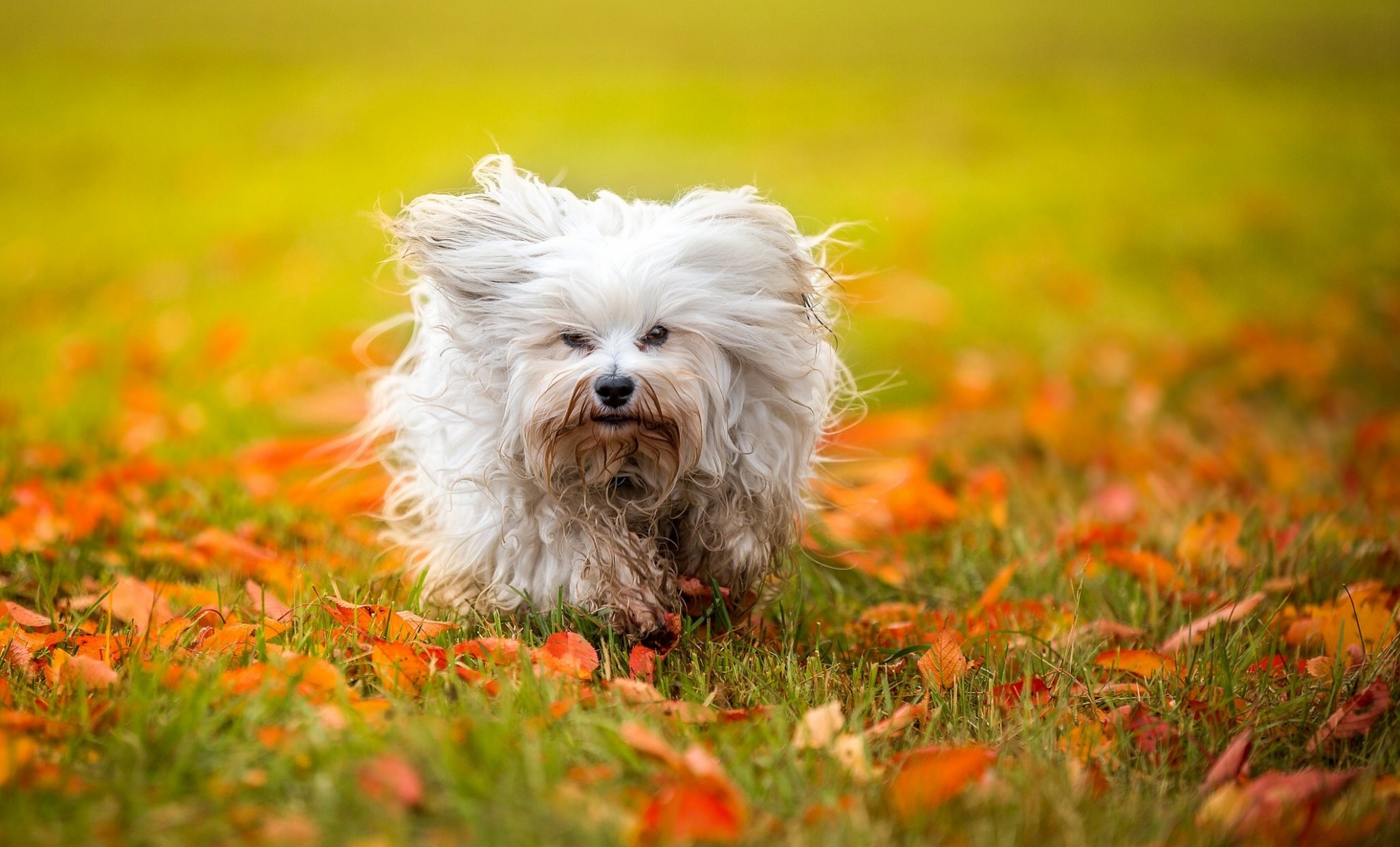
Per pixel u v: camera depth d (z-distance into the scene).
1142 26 30.64
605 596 4.41
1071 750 3.58
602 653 4.23
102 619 4.58
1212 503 6.39
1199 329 10.84
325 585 4.86
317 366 9.28
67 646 4.17
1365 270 12.67
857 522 6.07
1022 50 27.59
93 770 3.14
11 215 14.98
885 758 3.48
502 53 26.66
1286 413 8.93
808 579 5.37
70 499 5.78
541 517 4.54
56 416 7.88
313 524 5.86
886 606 5.02
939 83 23.30
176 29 29.00
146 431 7.41
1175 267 12.97
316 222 14.28
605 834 2.83
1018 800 3.13
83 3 32.22
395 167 16.38
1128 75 24.34
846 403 5.87
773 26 31.11
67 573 5.03
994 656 4.29
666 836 2.85
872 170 16.62
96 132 19.11
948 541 5.90
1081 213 14.75
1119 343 10.25
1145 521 6.26
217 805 2.95
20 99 21.28
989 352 10.17
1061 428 7.82
